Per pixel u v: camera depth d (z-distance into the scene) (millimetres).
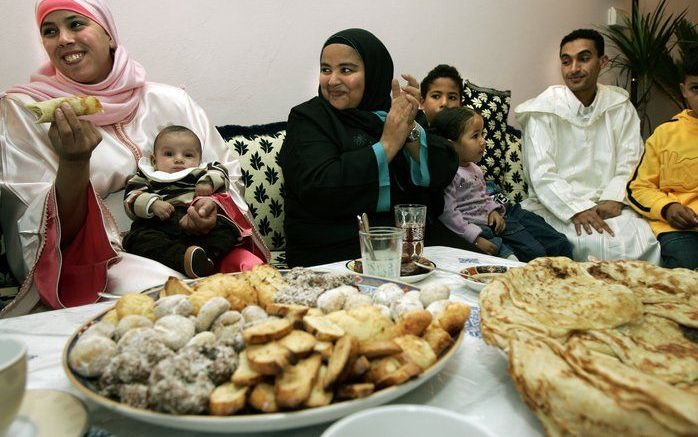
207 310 500
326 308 548
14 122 1376
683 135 2027
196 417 365
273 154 1958
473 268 917
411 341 463
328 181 1420
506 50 2951
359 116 1607
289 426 381
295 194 1616
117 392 410
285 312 496
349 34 1625
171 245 1310
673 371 443
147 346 428
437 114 2139
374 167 1425
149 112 1690
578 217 2188
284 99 2227
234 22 2045
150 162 1604
